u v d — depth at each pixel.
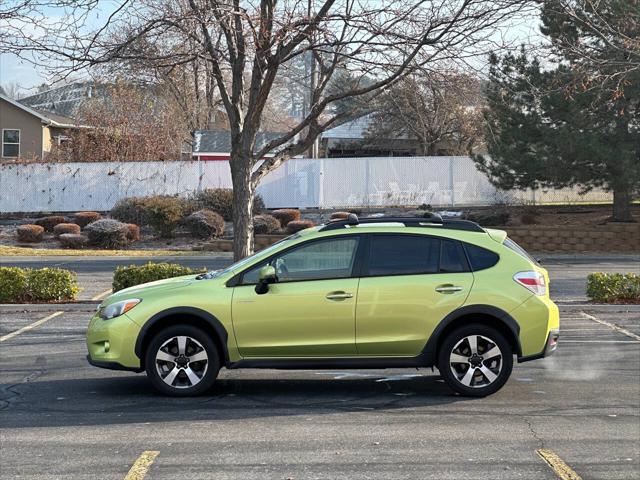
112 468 6.11
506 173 28.94
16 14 11.61
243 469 6.09
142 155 39.19
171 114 40.56
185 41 12.85
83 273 21.59
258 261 8.38
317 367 8.27
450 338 8.27
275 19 12.34
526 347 8.23
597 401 8.39
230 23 12.64
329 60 15.09
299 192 34.88
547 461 6.34
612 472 6.10
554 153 27.03
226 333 8.21
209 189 34.22
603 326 12.99
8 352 11.02
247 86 18.58
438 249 8.38
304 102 24.55
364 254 8.36
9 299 14.86
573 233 28.14
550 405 8.21
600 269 22.12
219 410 7.94
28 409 7.99
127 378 9.44
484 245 8.41
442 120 35.22
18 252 28.12
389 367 8.31
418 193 34.47
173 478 5.88
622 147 26.03
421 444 6.80
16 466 6.16
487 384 8.28
